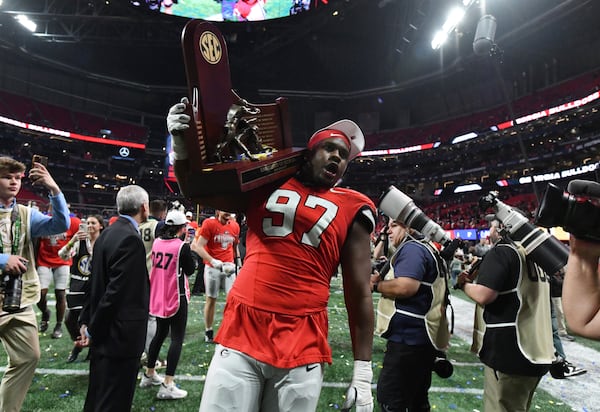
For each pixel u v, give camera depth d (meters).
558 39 32.09
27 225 2.71
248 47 35.78
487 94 40.78
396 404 2.48
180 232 3.73
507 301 2.33
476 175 39.56
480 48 7.45
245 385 1.40
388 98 45.41
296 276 1.48
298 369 1.41
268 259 1.51
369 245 1.62
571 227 0.86
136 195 2.72
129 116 48.31
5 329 2.59
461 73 38.41
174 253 3.60
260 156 1.48
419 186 45.28
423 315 2.52
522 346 2.24
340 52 40.66
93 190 44.16
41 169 2.71
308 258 1.50
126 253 2.47
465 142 39.41
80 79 44.53
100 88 45.81
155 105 48.69
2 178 2.58
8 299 2.41
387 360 2.56
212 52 1.43
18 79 41.06
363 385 1.44
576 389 4.08
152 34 32.19
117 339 2.39
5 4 30.70
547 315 2.37
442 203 42.12
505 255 2.35
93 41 32.09
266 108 1.72
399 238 3.10
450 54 38.06
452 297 10.35
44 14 28.14
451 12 21.20
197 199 1.47
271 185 1.60
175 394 3.40
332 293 10.73
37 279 2.78
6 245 2.58
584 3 25.78
